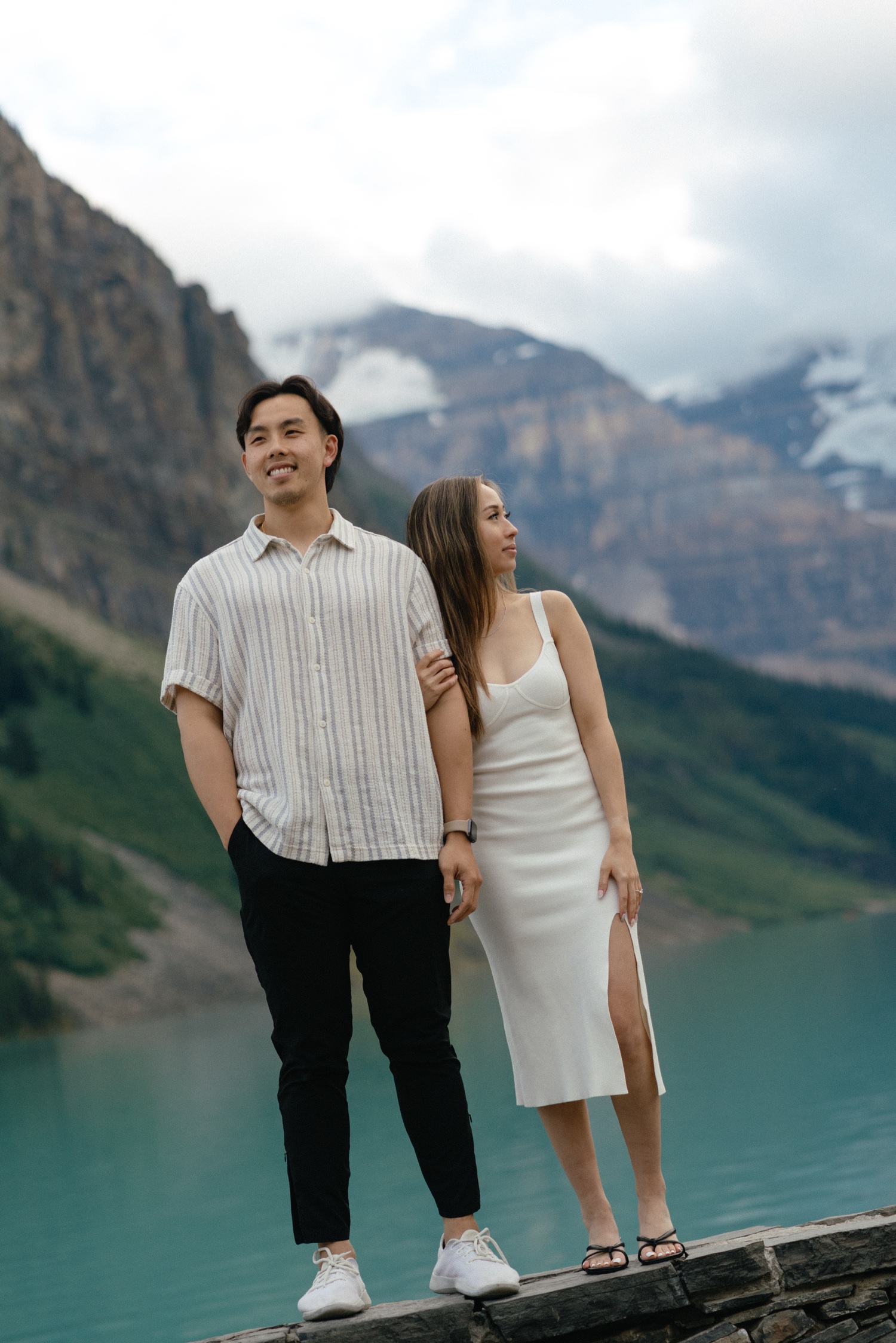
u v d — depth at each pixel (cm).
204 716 347
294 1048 332
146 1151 3331
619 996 351
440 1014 338
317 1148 325
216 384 15738
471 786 359
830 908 14525
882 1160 2552
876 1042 4316
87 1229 2556
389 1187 2703
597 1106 3284
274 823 330
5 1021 6706
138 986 7438
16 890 7994
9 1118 4097
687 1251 337
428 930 336
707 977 7812
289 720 337
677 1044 4825
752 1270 329
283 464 356
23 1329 1897
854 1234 343
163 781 10281
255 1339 304
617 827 368
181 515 14650
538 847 364
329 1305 308
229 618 348
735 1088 3688
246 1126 3550
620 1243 348
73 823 9206
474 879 347
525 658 377
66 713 10619
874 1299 341
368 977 337
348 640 345
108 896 8350
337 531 359
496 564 385
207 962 7994
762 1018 5362
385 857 332
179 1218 2578
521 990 362
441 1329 307
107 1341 1783
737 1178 2531
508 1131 3184
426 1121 332
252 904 332
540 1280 341
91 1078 4916
